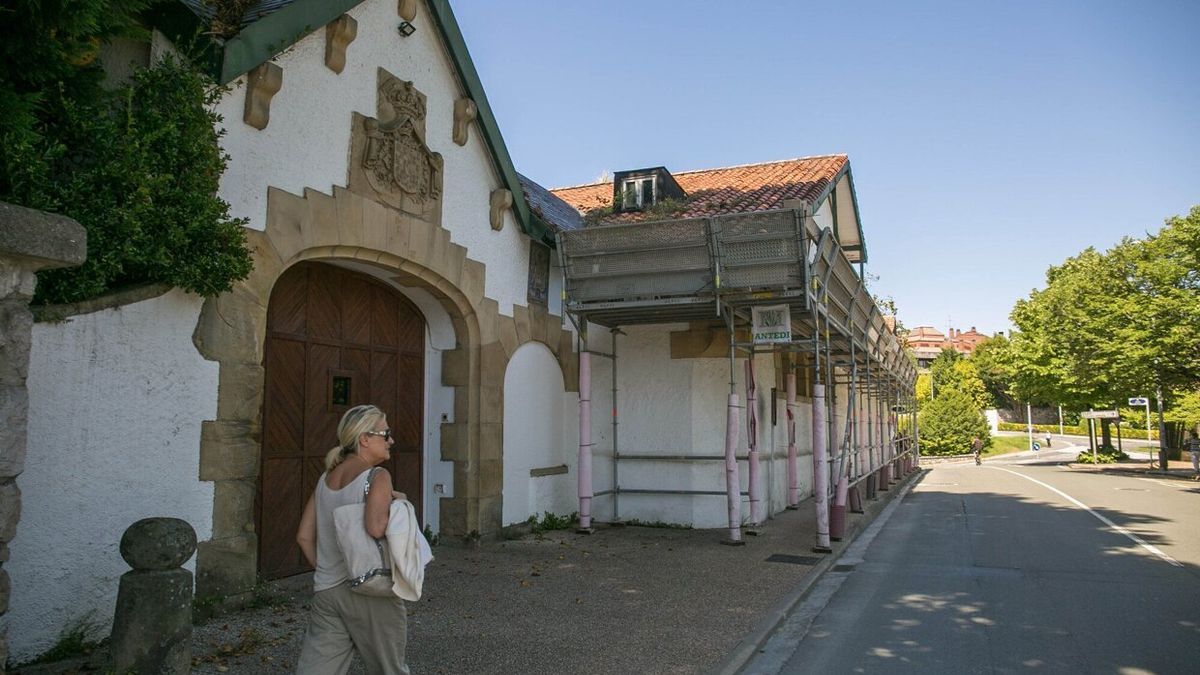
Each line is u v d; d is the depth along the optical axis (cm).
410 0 881
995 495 2069
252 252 669
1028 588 847
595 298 1091
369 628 371
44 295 525
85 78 558
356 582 363
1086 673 560
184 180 570
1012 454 5684
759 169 1822
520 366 1122
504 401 1071
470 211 1005
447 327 1007
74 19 483
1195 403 3073
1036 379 4006
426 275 925
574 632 639
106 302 549
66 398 526
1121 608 754
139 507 571
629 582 833
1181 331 2598
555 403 1218
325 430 839
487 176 1047
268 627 605
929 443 5403
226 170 655
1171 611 741
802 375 1802
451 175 968
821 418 1052
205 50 627
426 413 1015
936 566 988
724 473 1258
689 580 849
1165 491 2172
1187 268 2683
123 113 550
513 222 1105
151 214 543
